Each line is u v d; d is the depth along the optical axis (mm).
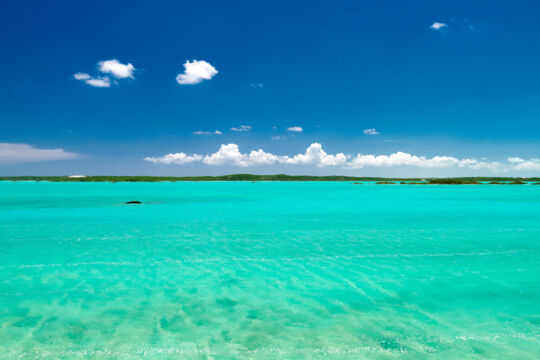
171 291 9633
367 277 10891
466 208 34844
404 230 20172
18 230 20234
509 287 9836
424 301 8828
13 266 12164
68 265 12344
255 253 14250
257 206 37875
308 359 6090
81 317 7852
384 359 6086
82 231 19938
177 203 42281
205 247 15461
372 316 7953
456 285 10055
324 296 9227
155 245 15875
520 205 38344
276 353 6309
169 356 6223
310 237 17938
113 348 6473
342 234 18859
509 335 6977
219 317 7898
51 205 38344
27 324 7453
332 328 7324
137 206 37531
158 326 7426
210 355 6246
